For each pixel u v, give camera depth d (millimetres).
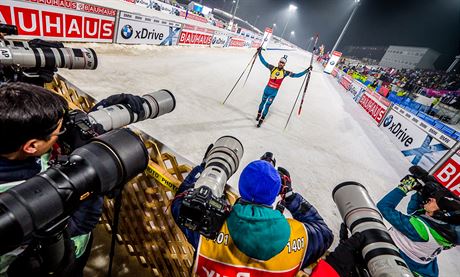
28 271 660
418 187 1640
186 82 6355
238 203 979
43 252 663
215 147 1254
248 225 851
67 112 885
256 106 6336
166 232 1482
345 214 1153
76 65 1936
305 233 980
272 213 899
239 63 12375
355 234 971
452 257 2961
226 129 4387
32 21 4789
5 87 660
